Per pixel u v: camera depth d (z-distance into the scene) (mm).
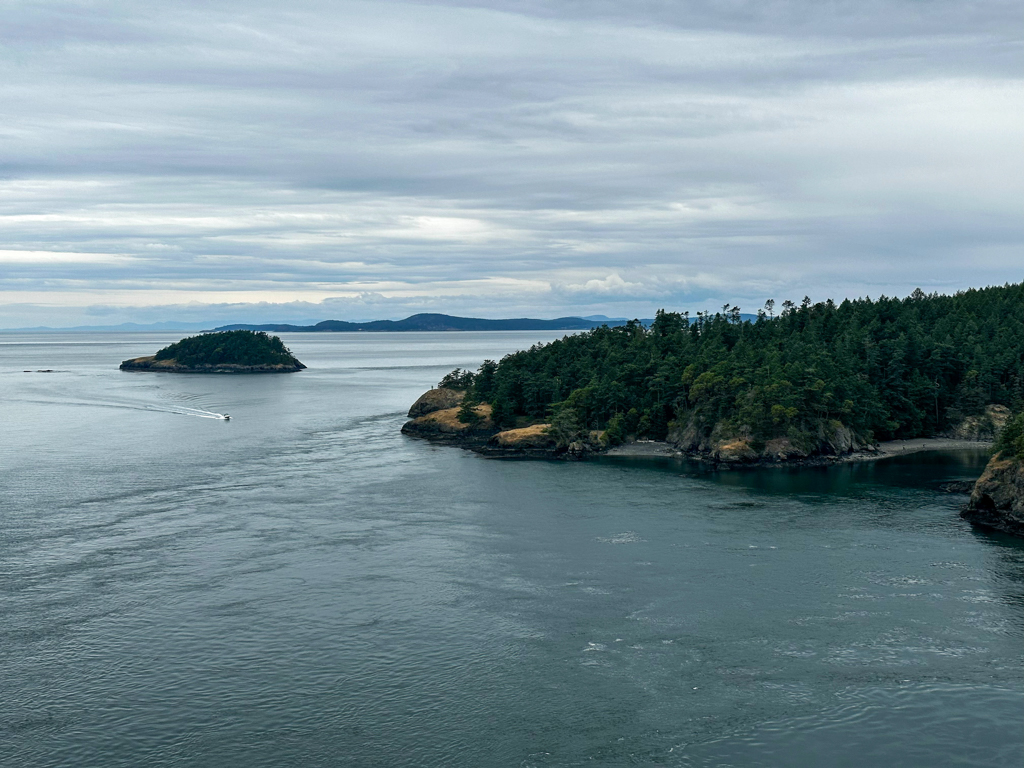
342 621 81750
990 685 68312
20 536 108750
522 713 64938
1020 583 91375
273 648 75812
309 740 61688
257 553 102438
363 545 106188
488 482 148250
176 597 87500
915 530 113875
